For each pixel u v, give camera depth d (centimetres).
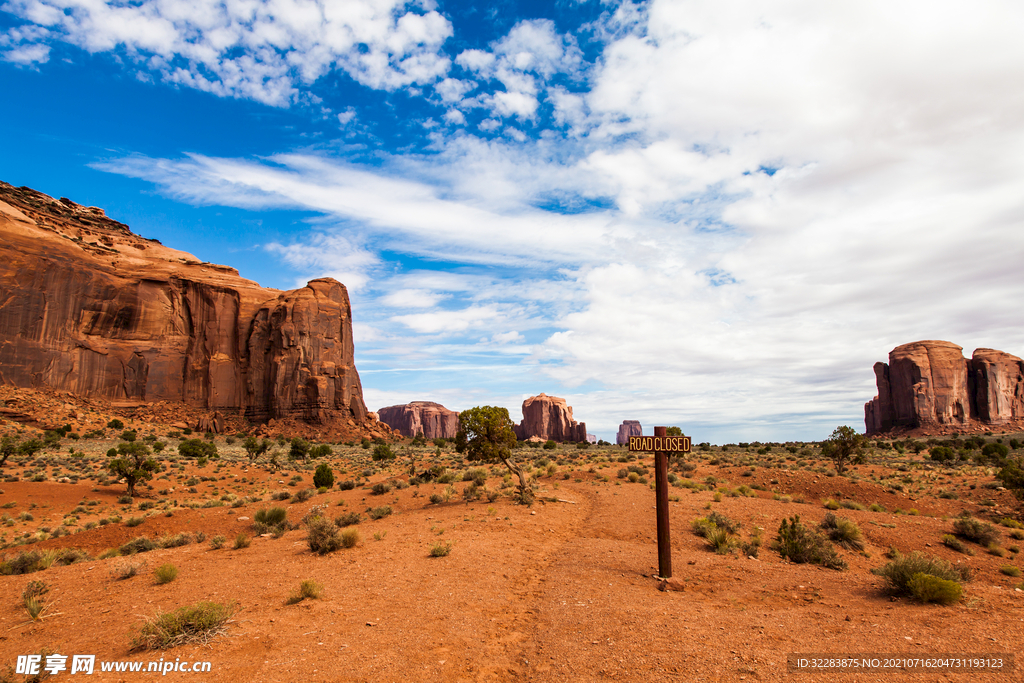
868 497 3388
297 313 14362
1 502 3953
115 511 3944
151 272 14262
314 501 3522
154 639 864
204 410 13662
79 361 11931
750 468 4309
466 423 2755
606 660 755
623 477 3603
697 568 1379
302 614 1044
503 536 1828
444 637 902
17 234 11600
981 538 2155
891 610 935
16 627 1072
